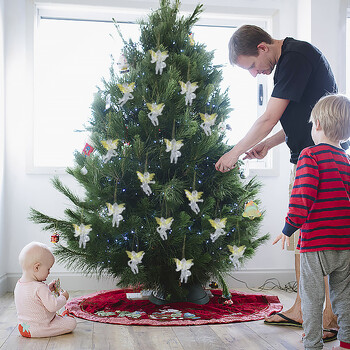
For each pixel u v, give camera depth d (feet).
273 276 10.87
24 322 6.53
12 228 10.18
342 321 5.37
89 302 8.54
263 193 10.98
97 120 8.40
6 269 10.09
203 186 8.23
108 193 7.80
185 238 7.75
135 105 8.10
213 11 11.02
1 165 9.86
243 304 8.50
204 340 6.31
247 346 6.03
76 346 6.09
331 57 10.75
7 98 10.29
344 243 5.29
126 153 7.77
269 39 6.78
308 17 10.77
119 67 8.28
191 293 8.37
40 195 10.30
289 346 6.03
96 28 11.05
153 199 7.95
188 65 8.14
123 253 7.73
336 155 5.48
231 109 8.67
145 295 8.74
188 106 8.14
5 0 10.30
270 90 11.37
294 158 6.89
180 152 7.88
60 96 10.89
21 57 10.38
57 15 10.84
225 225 7.98
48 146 10.80
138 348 5.98
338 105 5.51
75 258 8.13
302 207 5.29
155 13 8.74
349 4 11.12
